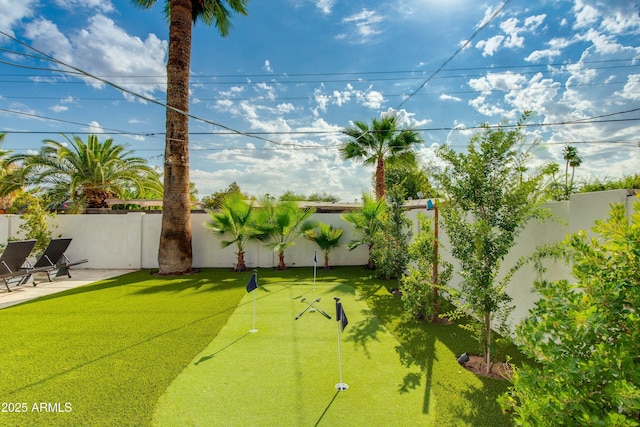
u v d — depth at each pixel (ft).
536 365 11.36
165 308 18.78
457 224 11.60
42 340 13.79
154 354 12.46
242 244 32.94
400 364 11.69
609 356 5.12
